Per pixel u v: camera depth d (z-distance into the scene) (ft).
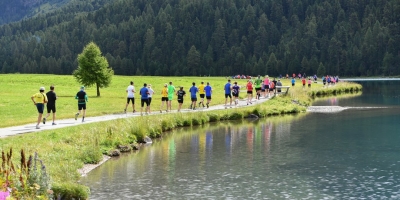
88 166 87.04
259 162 90.38
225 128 140.15
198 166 86.84
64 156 85.20
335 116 171.53
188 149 104.63
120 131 109.50
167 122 136.05
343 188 71.97
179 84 332.39
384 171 82.79
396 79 645.92
